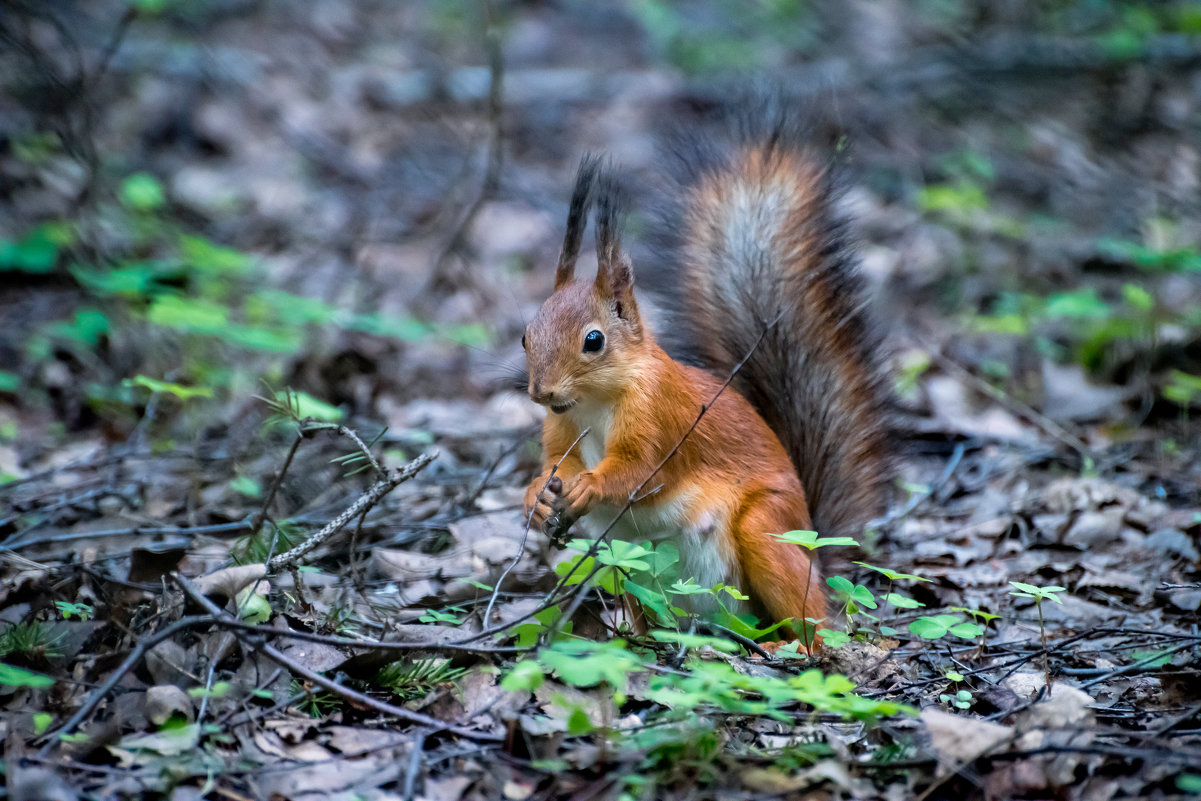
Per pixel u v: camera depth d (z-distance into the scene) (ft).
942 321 54.49
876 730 22.76
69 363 48.03
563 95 82.53
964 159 69.97
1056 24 85.97
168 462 39.60
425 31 94.58
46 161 60.54
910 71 80.12
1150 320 47.57
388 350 51.57
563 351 27.02
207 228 63.98
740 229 33.81
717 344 33.76
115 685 22.15
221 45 83.82
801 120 35.09
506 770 21.22
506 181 70.49
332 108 79.10
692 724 22.09
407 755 21.61
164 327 48.98
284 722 22.38
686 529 28.19
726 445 28.73
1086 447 42.24
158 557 28.09
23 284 54.03
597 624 26.89
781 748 22.11
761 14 95.61
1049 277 58.13
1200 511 36.24
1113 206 65.92
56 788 19.69
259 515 28.19
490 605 26.22
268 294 51.67
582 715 20.85
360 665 24.17
